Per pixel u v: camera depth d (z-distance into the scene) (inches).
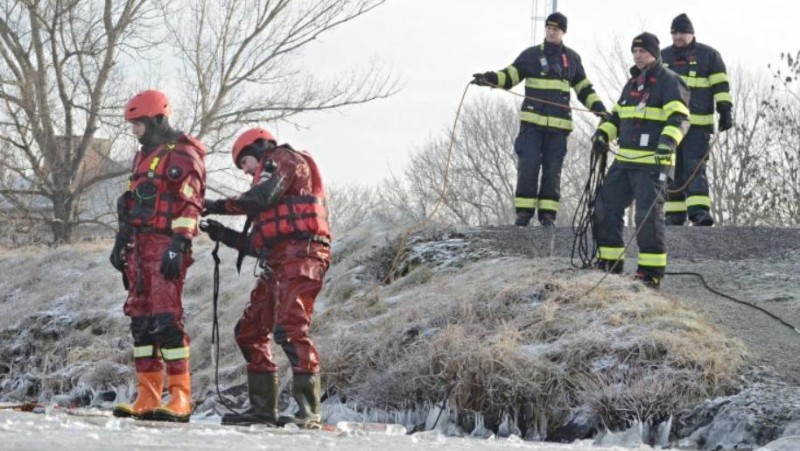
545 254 987.9
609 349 719.7
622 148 865.5
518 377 706.2
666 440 655.8
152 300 590.2
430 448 394.6
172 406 592.1
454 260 1002.7
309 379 595.5
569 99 1107.3
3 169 2267.5
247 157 613.9
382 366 797.2
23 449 312.0
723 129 1122.0
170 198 594.2
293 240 596.4
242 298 1115.9
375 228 1165.1
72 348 1116.5
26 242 2228.1
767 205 1745.8
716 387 682.2
